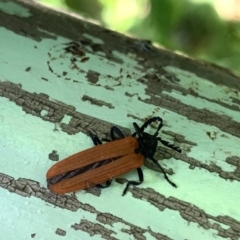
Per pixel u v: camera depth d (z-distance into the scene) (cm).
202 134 5
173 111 5
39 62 5
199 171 5
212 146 5
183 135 5
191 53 9
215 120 5
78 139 5
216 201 5
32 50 5
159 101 5
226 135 5
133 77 5
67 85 5
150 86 5
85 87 5
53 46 5
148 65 6
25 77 5
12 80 5
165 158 5
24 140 5
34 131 5
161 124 5
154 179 5
